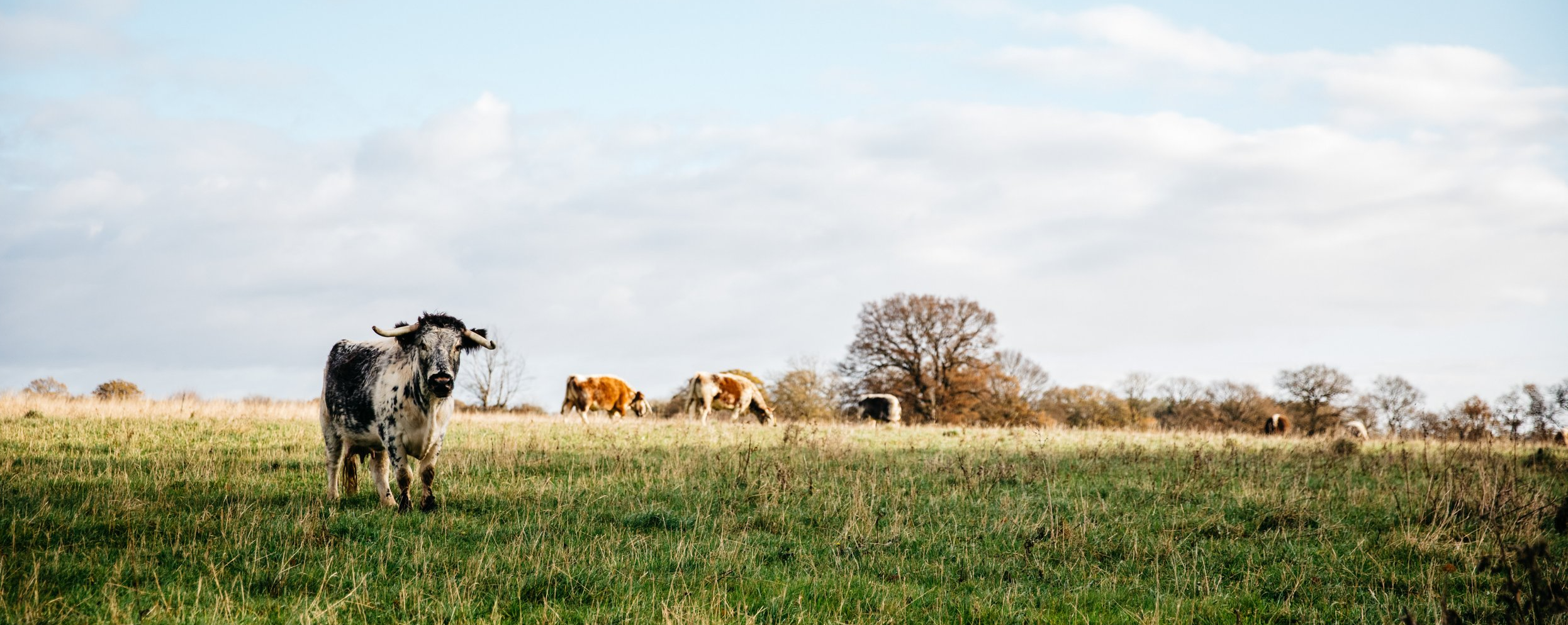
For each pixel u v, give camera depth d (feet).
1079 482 41.39
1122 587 24.90
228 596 20.53
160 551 24.48
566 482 38.47
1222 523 31.91
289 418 67.82
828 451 48.96
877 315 183.11
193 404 74.59
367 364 33.58
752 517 31.83
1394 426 79.20
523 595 22.47
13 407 64.18
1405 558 28.12
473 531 28.71
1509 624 18.58
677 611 20.27
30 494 31.32
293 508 31.19
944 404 178.09
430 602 21.33
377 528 28.40
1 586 20.15
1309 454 54.60
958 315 179.32
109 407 68.08
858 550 27.91
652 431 66.95
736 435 63.57
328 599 20.90
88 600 20.15
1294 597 24.38
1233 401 231.91
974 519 32.60
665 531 29.94
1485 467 43.80
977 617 21.88
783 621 21.21
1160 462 49.44
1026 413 180.34
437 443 32.96
